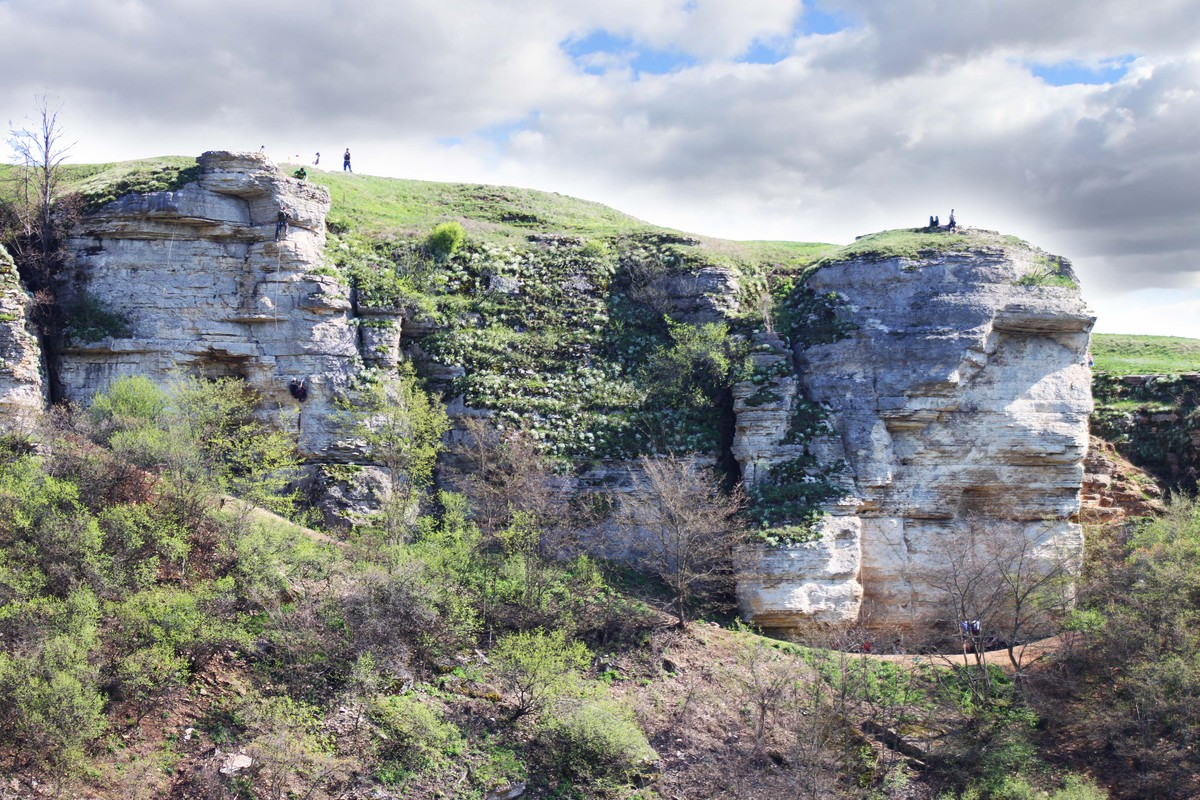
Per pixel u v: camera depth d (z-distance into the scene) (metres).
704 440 41.53
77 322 38.19
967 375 41.62
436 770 27.41
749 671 33.06
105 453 31.53
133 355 38.38
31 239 39.59
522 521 34.94
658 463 39.03
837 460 40.41
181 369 38.62
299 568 31.12
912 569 40.91
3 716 23.67
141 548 28.83
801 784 28.92
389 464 38.03
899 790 30.22
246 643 27.72
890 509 41.12
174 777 24.88
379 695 28.45
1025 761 31.36
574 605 34.28
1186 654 32.84
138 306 38.81
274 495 35.78
